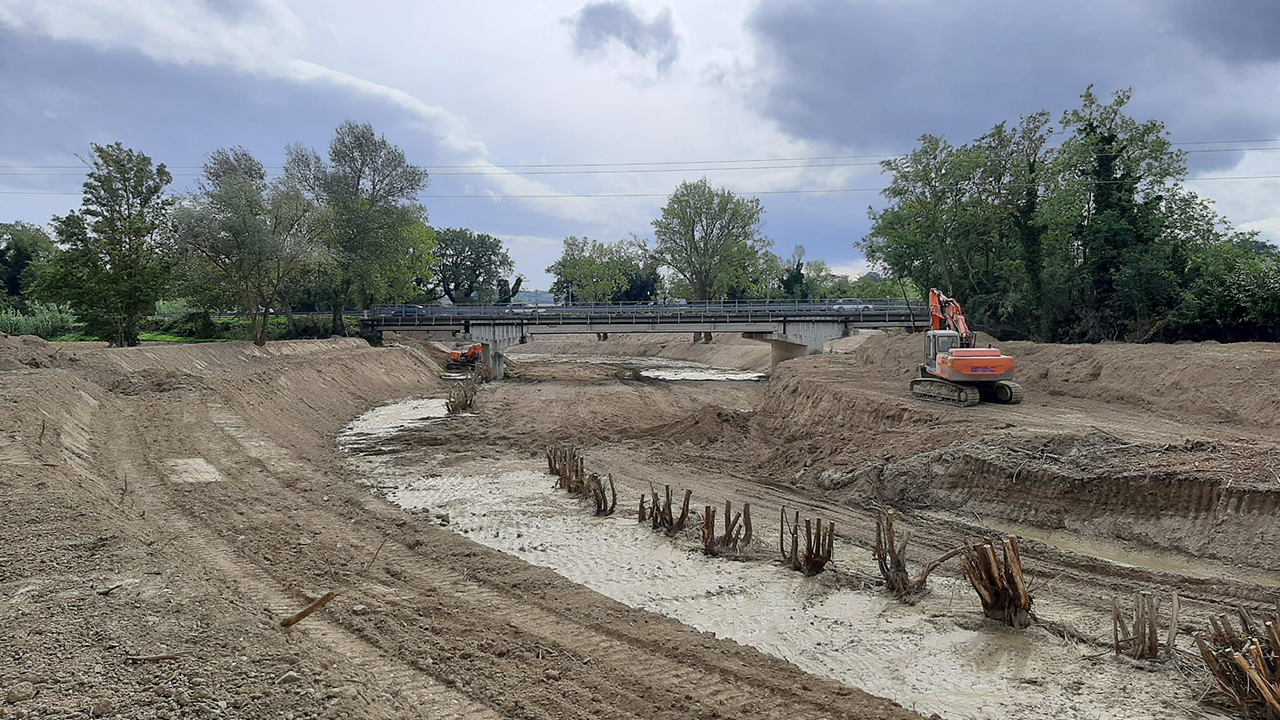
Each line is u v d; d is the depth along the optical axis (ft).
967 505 52.60
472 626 31.17
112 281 99.66
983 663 30.14
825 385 94.07
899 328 176.65
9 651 21.74
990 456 52.95
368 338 169.68
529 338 181.27
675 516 52.80
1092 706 26.48
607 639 30.99
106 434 62.75
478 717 23.21
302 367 111.14
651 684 26.68
